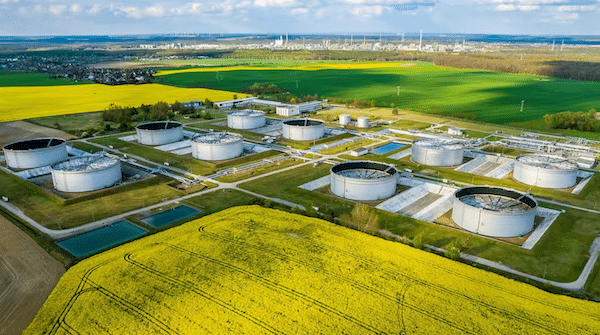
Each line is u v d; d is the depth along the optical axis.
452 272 68.81
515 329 55.88
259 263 70.88
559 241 81.38
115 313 58.59
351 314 58.38
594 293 64.75
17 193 104.81
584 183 113.94
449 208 98.62
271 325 56.09
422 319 57.53
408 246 77.19
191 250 75.38
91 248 78.94
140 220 90.69
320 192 107.50
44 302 61.84
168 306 59.88
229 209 94.31
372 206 97.75
